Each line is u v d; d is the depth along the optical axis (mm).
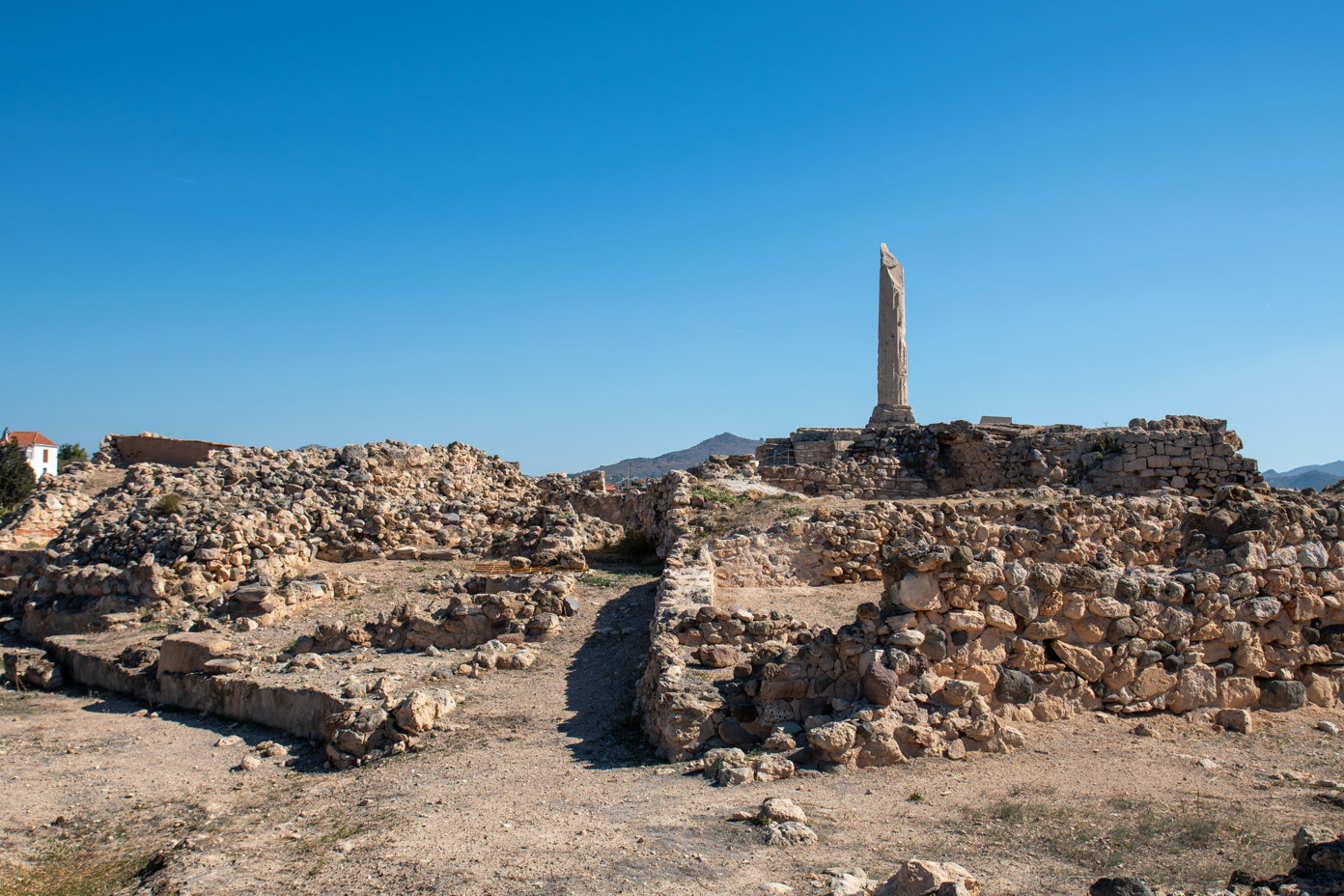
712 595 15656
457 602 17062
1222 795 8750
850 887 6645
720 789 9500
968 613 10609
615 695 13906
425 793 10562
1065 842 7664
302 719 14008
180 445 35031
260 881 8406
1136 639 11180
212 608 19969
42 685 18094
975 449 33844
